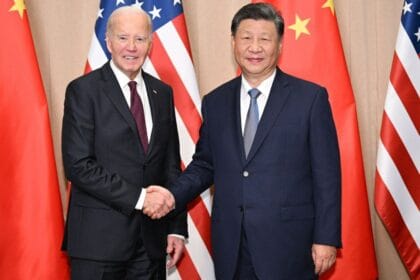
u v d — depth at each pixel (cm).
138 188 246
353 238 305
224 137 246
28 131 297
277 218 234
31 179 296
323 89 244
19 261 296
